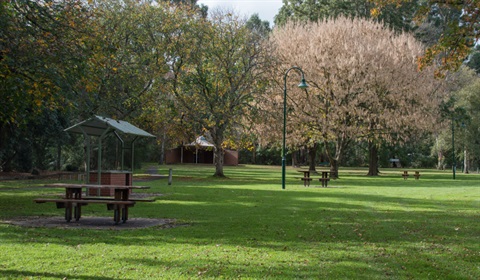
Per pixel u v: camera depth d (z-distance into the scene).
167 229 11.52
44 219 13.20
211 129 39.75
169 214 14.64
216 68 37.97
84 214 14.52
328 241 10.20
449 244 10.12
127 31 35.72
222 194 22.95
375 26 47.03
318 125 42.06
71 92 16.88
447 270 7.80
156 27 37.00
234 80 38.25
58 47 14.96
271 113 38.75
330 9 59.00
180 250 8.95
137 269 7.46
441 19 67.12
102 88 27.75
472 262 8.43
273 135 42.16
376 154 52.59
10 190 23.81
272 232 11.25
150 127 42.25
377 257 8.65
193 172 52.06
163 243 9.66
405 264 8.16
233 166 77.75
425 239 10.69
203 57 38.41
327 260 8.31
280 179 39.91
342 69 40.56
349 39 42.62
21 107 16.28
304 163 86.69
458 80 64.19
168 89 37.81
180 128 40.47
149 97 35.56
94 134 22.05
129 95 33.75
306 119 41.72
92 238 10.13
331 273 7.42
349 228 12.14
